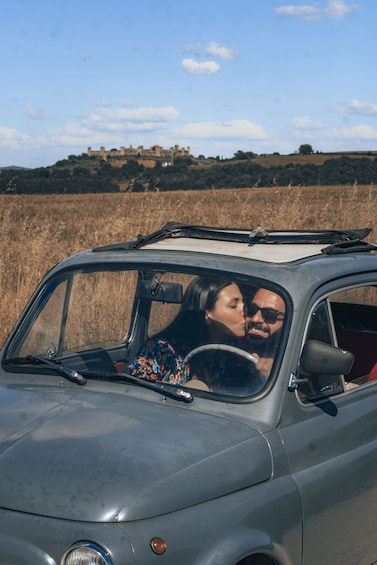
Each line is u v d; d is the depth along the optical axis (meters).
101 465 2.76
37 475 2.74
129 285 3.87
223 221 15.40
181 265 3.77
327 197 18.41
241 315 3.54
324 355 3.33
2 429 3.06
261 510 2.96
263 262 3.71
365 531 3.66
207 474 2.86
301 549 3.18
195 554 2.69
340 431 3.53
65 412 3.17
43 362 3.67
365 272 4.05
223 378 3.41
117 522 2.59
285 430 3.27
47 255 12.02
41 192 86.75
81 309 3.95
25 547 2.61
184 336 3.69
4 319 8.87
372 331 4.46
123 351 3.98
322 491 3.29
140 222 13.93
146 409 3.23
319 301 3.61
